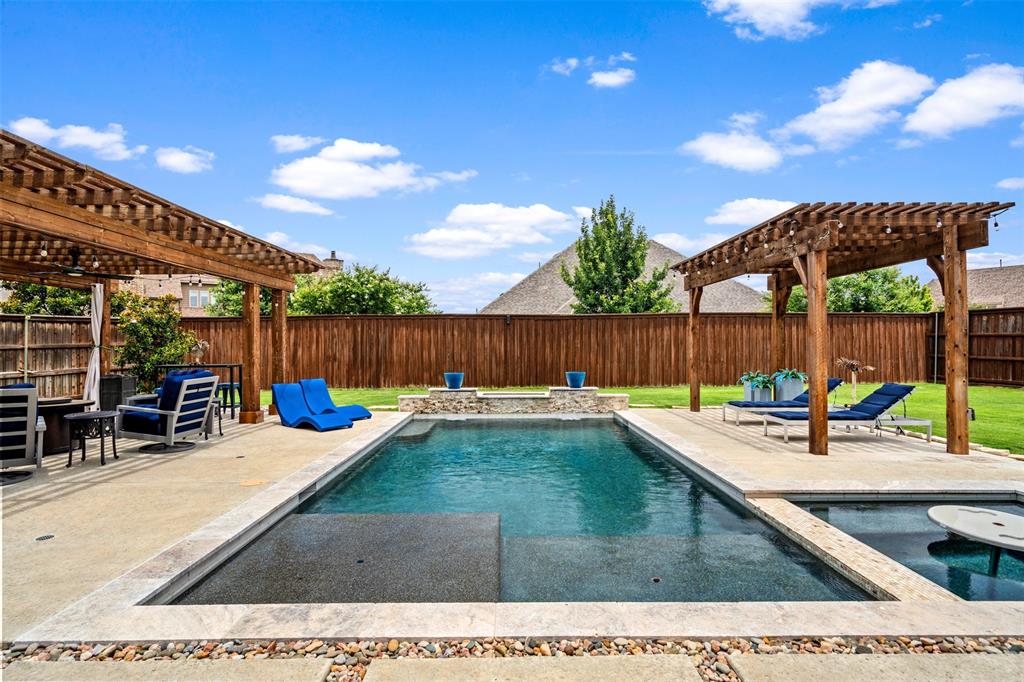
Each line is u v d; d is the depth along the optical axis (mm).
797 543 4156
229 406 11797
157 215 5801
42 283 9125
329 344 15289
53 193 5125
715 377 15539
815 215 6504
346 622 2732
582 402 11938
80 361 10664
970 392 13422
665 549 4102
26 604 2930
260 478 5594
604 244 20609
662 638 2604
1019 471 5750
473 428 10180
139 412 6836
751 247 8062
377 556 3830
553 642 2596
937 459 6387
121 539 3871
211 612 2830
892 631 2645
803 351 15641
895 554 3914
